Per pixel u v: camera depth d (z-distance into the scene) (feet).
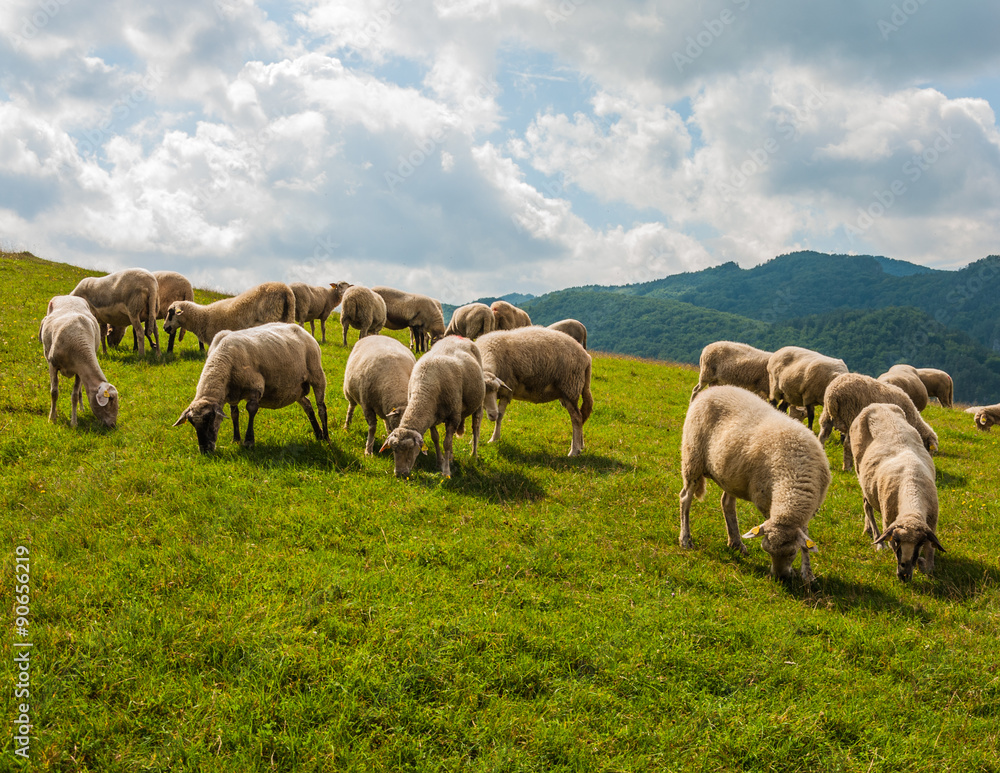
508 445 36.40
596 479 31.30
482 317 62.64
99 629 15.57
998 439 55.93
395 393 30.83
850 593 21.85
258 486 25.14
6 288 65.16
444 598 18.67
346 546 21.39
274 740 13.06
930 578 23.79
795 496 21.33
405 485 27.09
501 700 14.87
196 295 85.25
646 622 18.29
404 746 13.29
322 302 71.36
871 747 14.43
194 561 19.33
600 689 15.48
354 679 14.78
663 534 25.66
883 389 36.01
